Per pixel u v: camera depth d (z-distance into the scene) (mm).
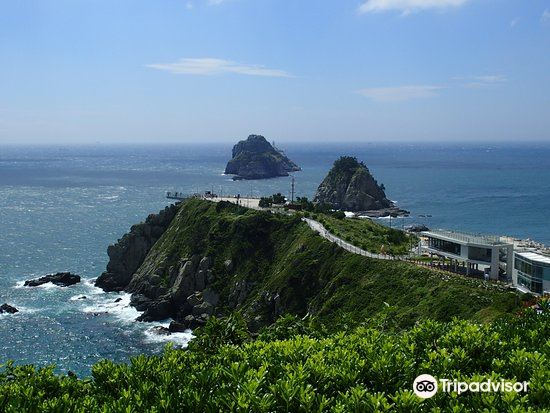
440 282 97875
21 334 112938
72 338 112062
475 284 96125
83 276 158375
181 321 127625
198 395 28328
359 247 124750
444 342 34125
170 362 35562
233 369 30203
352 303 104750
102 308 132875
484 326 38469
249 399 25812
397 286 103312
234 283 134750
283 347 34469
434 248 115250
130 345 109562
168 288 141125
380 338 37000
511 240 132500
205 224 155750
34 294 140625
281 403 26438
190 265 140375
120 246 161000
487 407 25031
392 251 125062
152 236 167000
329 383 28719
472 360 31766
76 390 33656
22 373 35344
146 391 30391
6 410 27969
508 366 30562
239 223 147500
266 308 121438
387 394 28234
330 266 119375
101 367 35188
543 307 43719
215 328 62219
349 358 31297
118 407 27141
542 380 27047
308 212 161125
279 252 138875
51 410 28250
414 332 37281
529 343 35781
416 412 24859
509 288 96375
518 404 24547
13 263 169000
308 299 117125
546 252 105375
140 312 131750
